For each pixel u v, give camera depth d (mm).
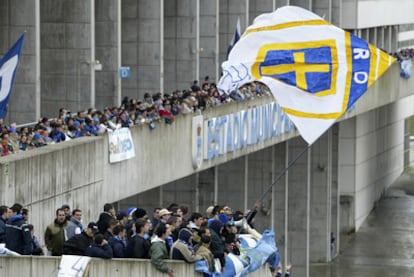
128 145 90750
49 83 110062
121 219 69125
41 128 84250
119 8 113688
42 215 77250
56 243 68062
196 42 130625
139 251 63531
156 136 96562
